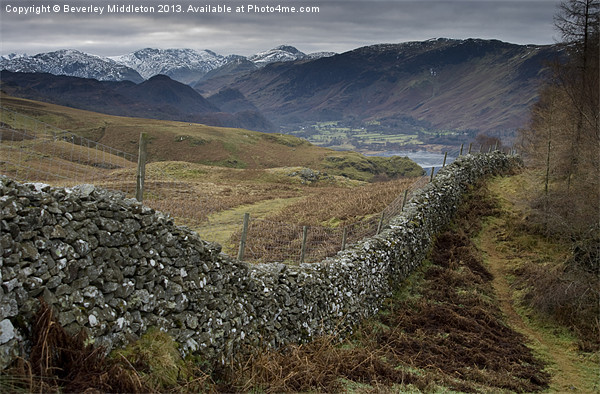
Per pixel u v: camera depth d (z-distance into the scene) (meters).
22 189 5.52
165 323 7.40
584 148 24.16
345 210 28.86
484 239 25.20
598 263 19.23
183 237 8.20
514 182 33.78
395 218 20.30
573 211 22.64
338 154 187.88
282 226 25.38
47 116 191.88
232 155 164.38
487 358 13.15
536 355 14.28
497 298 18.75
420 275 19.64
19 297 5.24
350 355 10.62
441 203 25.19
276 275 11.12
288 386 8.30
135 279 7.05
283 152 181.62
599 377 13.16
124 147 164.25
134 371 5.97
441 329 14.77
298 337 11.12
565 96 26.73
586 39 27.59
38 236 5.58
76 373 5.52
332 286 13.19
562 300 17.17
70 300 5.85
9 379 4.83
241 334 9.18
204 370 7.73
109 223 6.64
